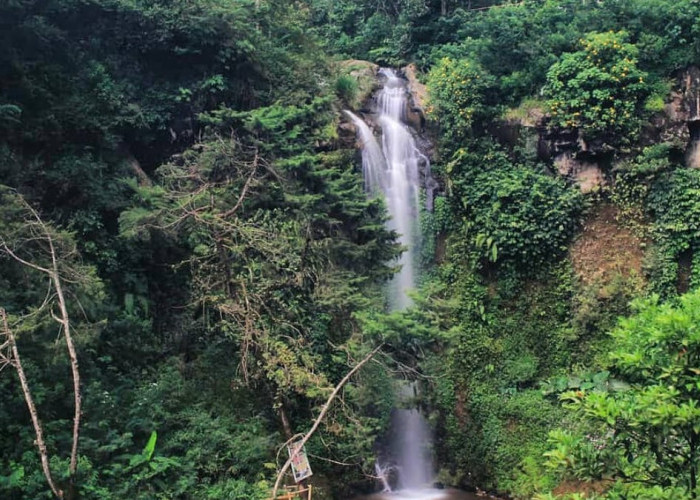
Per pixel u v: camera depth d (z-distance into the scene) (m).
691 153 16.12
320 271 11.11
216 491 10.07
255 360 10.52
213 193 10.78
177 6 14.81
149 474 9.77
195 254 12.20
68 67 13.48
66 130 12.78
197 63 15.16
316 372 11.07
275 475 10.54
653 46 16.61
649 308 6.38
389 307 16.16
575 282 16.03
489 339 16.16
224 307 10.11
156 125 14.45
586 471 6.04
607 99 16.27
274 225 11.05
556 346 15.87
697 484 5.76
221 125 13.38
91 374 10.70
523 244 16.25
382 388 12.02
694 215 15.48
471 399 15.57
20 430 9.03
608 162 16.50
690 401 5.32
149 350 12.12
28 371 9.45
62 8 13.68
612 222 16.36
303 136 15.17
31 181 11.96
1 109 11.34
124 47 14.58
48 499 8.45
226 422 11.38
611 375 15.11
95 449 9.55
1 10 12.36
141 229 11.12
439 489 14.71
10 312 9.18
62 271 9.30
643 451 6.11
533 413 14.68
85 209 12.41
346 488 12.79
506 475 14.31
